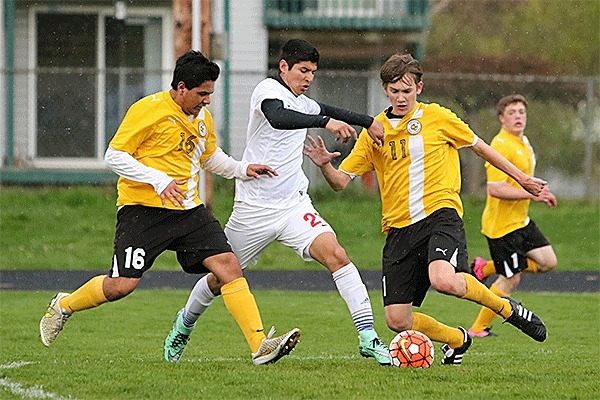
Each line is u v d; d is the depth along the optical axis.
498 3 103.50
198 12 51.59
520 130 30.97
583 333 30.70
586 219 60.81
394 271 22.48
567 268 48.97
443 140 22.38
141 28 70.69
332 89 71.25
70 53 70.62
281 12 71.69
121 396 18.17
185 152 21.38
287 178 22.89
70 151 68.62
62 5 70.19
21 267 47.22
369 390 18.67
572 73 101.00
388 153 22.41
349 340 28.78
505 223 30.94
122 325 31.55
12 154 68.12
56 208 60.59
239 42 71.06
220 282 21.67
